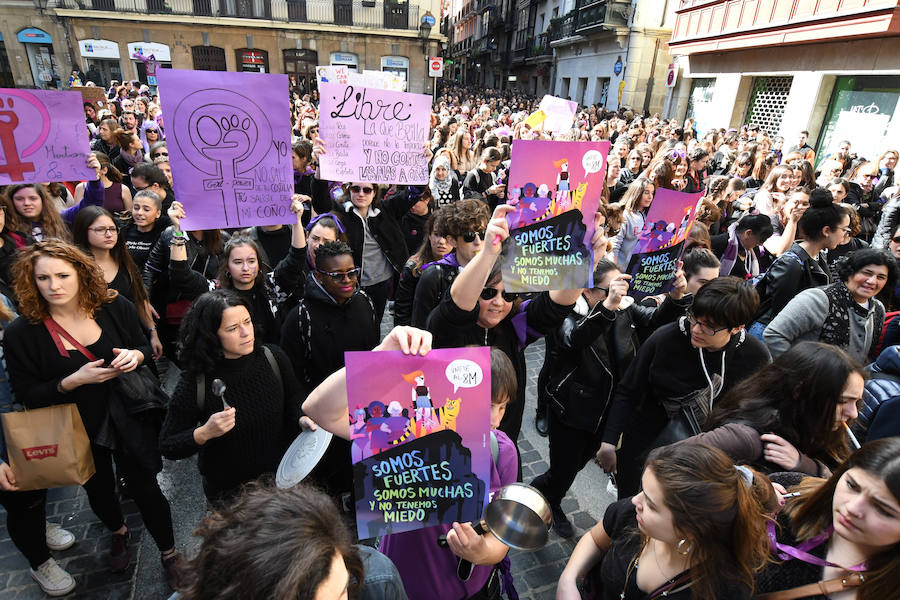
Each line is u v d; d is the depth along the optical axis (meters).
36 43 26.19
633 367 2.50
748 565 1.25
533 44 35.16
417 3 28.88
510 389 1.69
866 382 2.46
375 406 1.34
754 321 3.42
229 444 2.25
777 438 1.83
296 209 3.33
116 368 2.17
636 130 11.43
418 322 2.83
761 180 7.51
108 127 7.25
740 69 15.50
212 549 0.86
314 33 28.41
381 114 4.08
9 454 2.13
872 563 1.28
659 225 2.98
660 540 1.32
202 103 2.97
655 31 20.58
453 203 2.78
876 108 11.36
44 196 3.83
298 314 2.78
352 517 2.69
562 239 2.04
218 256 3.96
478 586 1.68
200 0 26.70
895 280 3.19
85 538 2.84
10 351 2.13
